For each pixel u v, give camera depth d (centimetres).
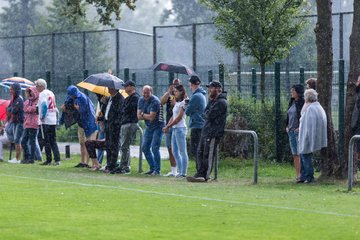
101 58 11750
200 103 4969
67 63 11631
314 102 4678
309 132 4650
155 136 5194
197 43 9175
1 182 4341
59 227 2847
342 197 3909
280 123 6022
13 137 6275
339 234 2786
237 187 4388
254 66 7456
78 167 5666
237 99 6228
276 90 6088
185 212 3241
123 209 3306
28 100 6091
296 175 4991
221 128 4747
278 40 7238
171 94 5272
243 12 7175
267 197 3831
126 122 5253
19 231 2764
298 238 2709
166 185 4409
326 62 4875
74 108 5647
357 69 4822
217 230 2833
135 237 2678
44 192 3866
